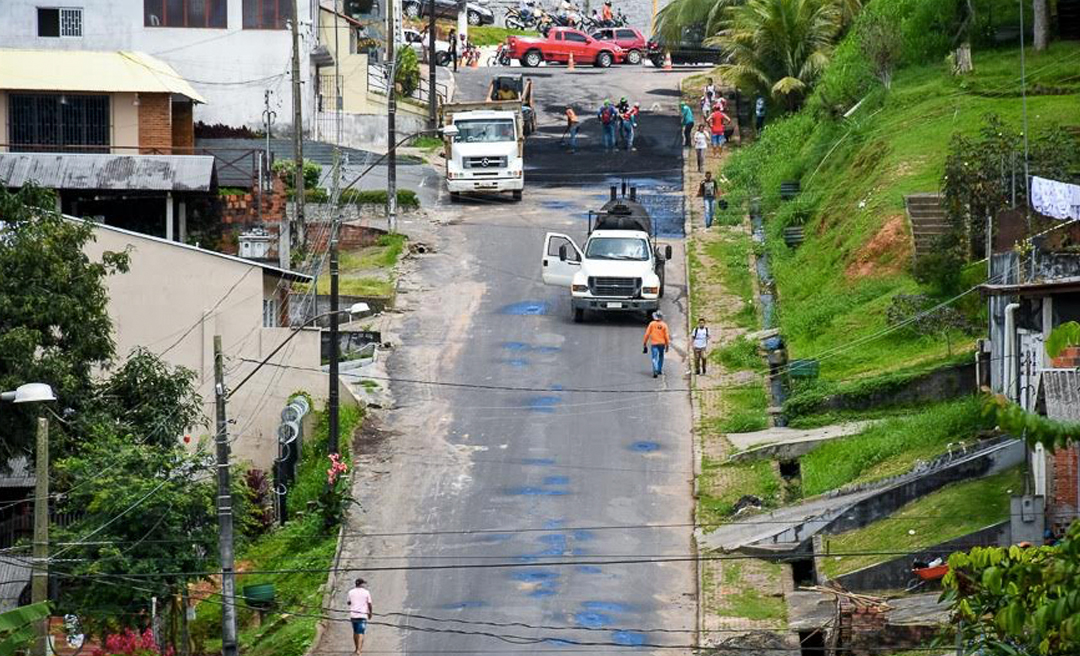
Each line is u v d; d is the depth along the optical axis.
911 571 72.62
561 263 114.25
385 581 79.44
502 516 85.69
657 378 102.88
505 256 126.31
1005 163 100.81
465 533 84.00
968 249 101.06
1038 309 76.50
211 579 77.38
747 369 103.44
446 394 100.75
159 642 74.25
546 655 71.75
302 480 90.94
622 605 76.38
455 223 133.88
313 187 132.88
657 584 78.50
